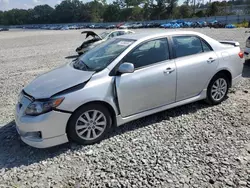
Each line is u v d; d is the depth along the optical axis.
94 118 3.60
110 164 3.16
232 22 51.47
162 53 4.09
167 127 4.05
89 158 3.32
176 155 3.26
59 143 3.41
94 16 118.38
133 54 3.84
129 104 3.81
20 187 2.84
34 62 12.45
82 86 3.45
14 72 10.02
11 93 6.78
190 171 2.92
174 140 3.65
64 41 26.50
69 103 3.33
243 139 3.56
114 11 105.81
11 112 5.21
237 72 4.99
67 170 3.10
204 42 4.58
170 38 4.21
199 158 3.16
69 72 3.88
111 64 3.71
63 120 3.35
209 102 4.78
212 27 43.34
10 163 3.30
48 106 3.25
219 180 2.74
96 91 3.50
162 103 4.16
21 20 138.12
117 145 3.59
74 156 3.38
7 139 3.96
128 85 3.73
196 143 3.53
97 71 3.65
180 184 2.71
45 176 3.01
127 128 4.09
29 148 3.65
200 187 2.65
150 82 3.90
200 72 4.41
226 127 3.95
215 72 4.60
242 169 2.90
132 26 62.56
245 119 4.19
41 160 3.34
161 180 2.79
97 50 4.37
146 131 3.96
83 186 2.79
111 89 3.63
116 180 2.85
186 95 4.39
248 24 37.69
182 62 4.21
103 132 3.71
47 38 34.28
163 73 4.00
